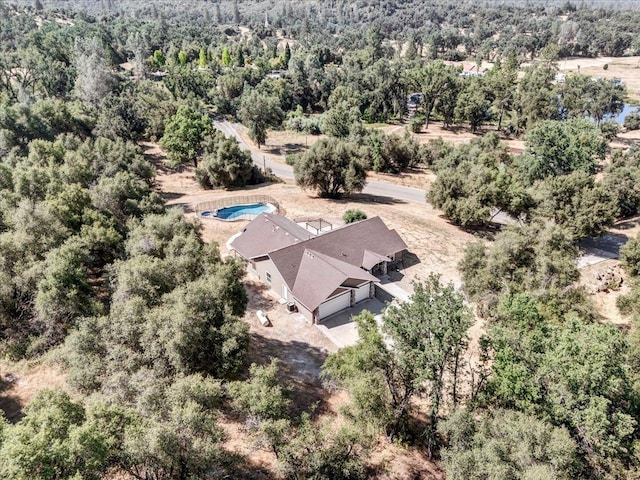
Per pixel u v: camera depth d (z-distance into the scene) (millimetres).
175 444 16078
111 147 67625
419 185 79750
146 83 118062
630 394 19469
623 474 18625
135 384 19672
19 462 13352
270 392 20297
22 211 32688
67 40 145750
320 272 38219
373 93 130875
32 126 65938
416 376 21516
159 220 37094
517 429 17391
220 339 24422
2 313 28828
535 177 64812
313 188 67375
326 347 33844
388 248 45656
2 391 24922
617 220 61875
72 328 26531
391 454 24250
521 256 32812
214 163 71250
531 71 136625
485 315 31750
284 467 18938
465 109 114250
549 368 19609
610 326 20766
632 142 109875
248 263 44781
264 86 135375
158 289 27891
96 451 14516
